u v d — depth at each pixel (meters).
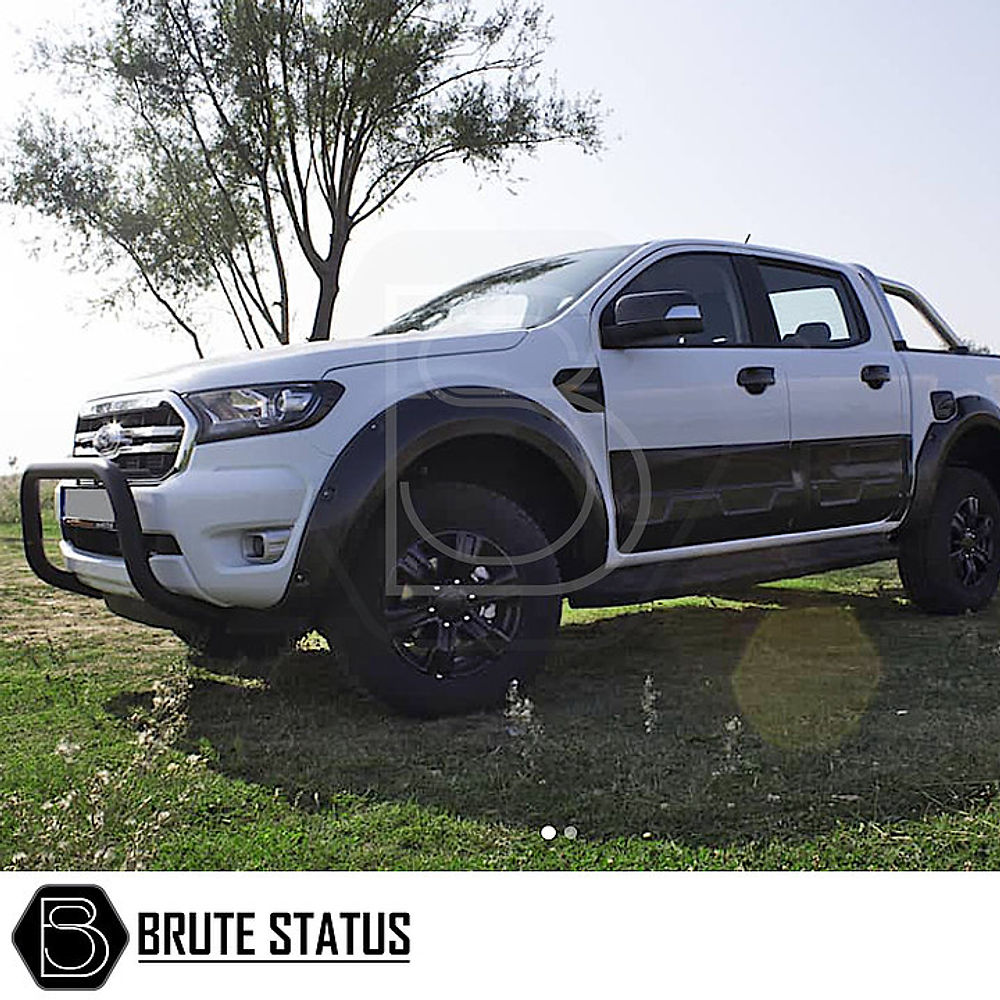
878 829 2.51
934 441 5.02
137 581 3.34
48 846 2.44
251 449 3.26
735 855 2.40
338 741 3.25
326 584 3.27
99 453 3.64
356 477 3.27
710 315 4.38
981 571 5.39
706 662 4.34
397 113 15.53
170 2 15.00
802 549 4.55
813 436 4.48
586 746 3.16
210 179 16.27
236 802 2.75
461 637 3.49
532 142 15.72
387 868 2.36
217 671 4.24
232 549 3.28
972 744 3.12
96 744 3.26
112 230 16.28
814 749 3.10
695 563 4.16
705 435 4.09
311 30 15.10
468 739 3.25
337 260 15.80
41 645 4.78
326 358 3.39
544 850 2.45
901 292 5.47
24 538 4.01
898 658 4.35
